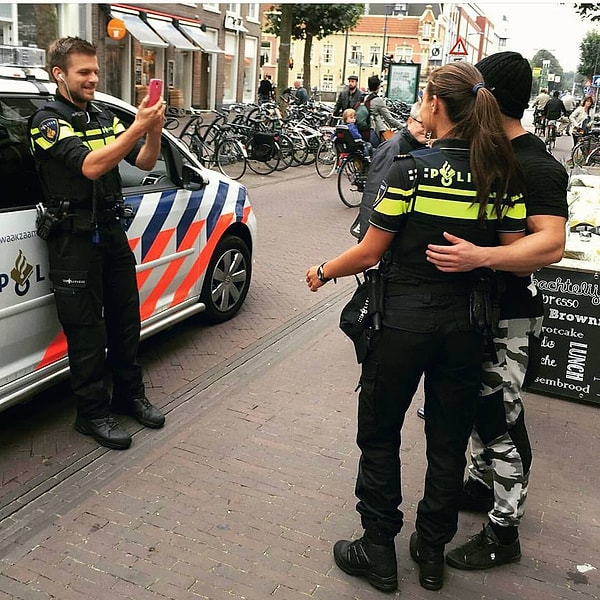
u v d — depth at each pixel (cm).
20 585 271
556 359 442
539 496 342
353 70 7562
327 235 891
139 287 443
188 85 2766
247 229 573
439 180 234
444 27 7631
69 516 314
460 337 244
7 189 341
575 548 305
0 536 300
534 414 425
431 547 273
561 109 2259
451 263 233
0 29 1573
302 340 539
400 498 271
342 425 405
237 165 1384
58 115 331
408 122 321
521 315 270
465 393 253
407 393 255
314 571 284
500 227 246
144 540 299
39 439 382
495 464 281
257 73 3322
